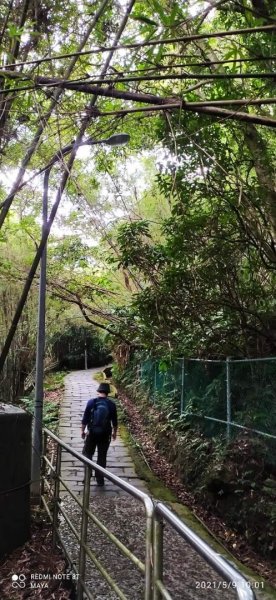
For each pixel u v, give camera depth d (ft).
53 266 30.96
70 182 14.94
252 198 16.79
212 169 15.75
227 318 21.40
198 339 22.76
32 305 33.12
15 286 30.86
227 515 19.08
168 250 19.38
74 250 31.12
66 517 12.62
